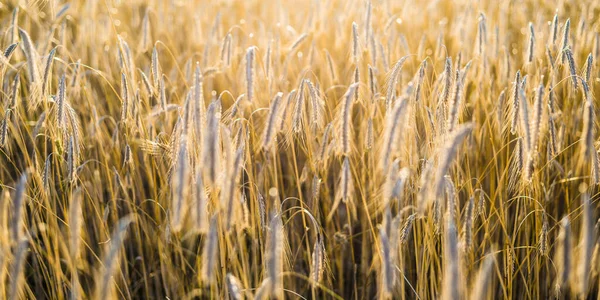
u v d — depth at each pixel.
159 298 1.37
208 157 1.03
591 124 1.12
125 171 1.42
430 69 1.63
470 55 1.70
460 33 1.71
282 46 1.78
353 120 1.59
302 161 1.52
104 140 1.50
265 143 1.18
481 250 1.34
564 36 1.30
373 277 1.38
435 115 1.23
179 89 1.65
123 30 2.18
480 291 0.95
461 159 1.35
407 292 1.34
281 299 1.11
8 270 1.14
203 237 1.29
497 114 1.32
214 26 1.64
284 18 1.96
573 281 1.11
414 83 1.21
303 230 1.44
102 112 1.56
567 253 1.02
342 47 1.82
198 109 1.09
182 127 1.08
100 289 0.94
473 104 1.46
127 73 1.37
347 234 1.44
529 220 1.31
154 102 1.64
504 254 1.22
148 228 1.40
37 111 1.56
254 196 1.25
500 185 1.22
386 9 1.87
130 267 1.43
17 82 1.30
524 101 1.08
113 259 0.94
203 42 1.86
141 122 1.32
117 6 2.46
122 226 0.95
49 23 1.80
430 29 2.01
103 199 1.48
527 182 1.16
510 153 1.40
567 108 1.39
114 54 1.83
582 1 2.08
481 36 1.47
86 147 1.49
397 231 1.05
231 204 1.05
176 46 1.97
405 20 2.02
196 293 1.26
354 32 1.42
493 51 1.58
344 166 1.17
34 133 1.29
